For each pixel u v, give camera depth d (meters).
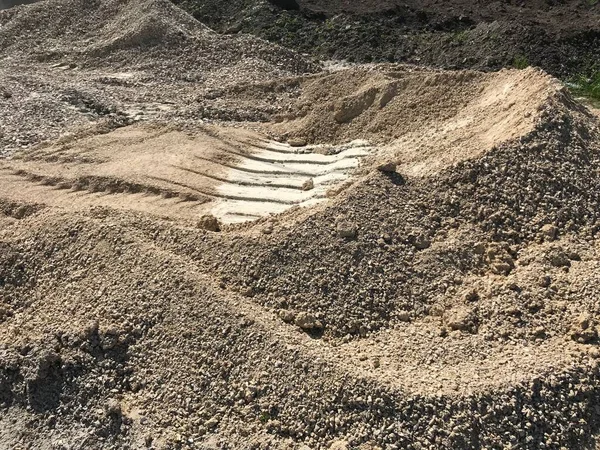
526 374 6.63
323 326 7.63
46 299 8.51
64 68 17.78
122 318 7.70
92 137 13.46
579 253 8.24
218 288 7.96
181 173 11.78
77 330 7.55
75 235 9.13
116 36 18.69
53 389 7.25
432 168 9.56
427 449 6.19
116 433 6.74
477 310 7.64
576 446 6.32
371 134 13.03
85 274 8.55
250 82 15.90
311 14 20.72
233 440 6.47
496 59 16.86
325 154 12.76
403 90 13.34
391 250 8.34
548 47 16.81
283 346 7.09
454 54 17.69
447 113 12.48
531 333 7.26
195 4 21.89
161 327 7.56
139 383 7.16
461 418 6.32
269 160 12.62
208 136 13.44
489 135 10.22
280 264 8.23
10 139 13.16
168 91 16.00
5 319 8.50
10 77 16.22
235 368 7.05
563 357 6.84
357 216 8.72
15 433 7.03
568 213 8.74
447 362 7.02
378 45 18.77
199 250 8.70
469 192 9.02
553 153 9.27
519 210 8.83
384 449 6.21
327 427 6.48
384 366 6.95
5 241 9.38
